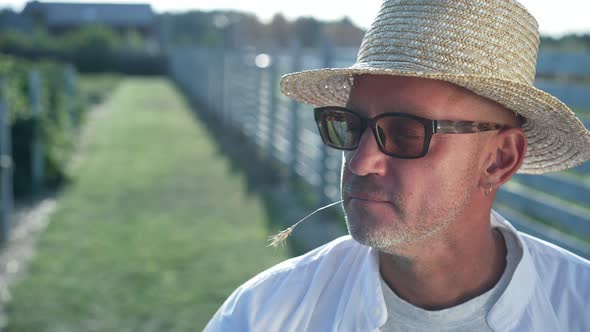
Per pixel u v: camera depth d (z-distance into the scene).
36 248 6.41
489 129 1.40
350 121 1.44
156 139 14.91
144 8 77.88
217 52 18.44
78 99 17.81
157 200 8.57
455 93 1.35
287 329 1.54
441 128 1.34
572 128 1.45
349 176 1.41
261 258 6.05
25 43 45.66
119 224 7.30
